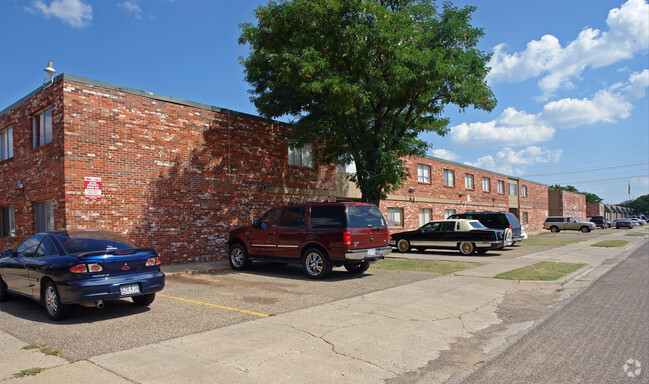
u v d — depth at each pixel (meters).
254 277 11.21
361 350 5.29
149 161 13.06
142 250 7.40
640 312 7.22
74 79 11.62
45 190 12.31
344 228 10.41
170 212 13.49
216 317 6.88
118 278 6.88
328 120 14.73
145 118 13.04
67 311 6.76
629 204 130.00
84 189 11.64
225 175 15.12
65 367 4.64
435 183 29.02
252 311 7.27
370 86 13.27
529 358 5.00
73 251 6.98
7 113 15.03
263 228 11.97
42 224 13.12
